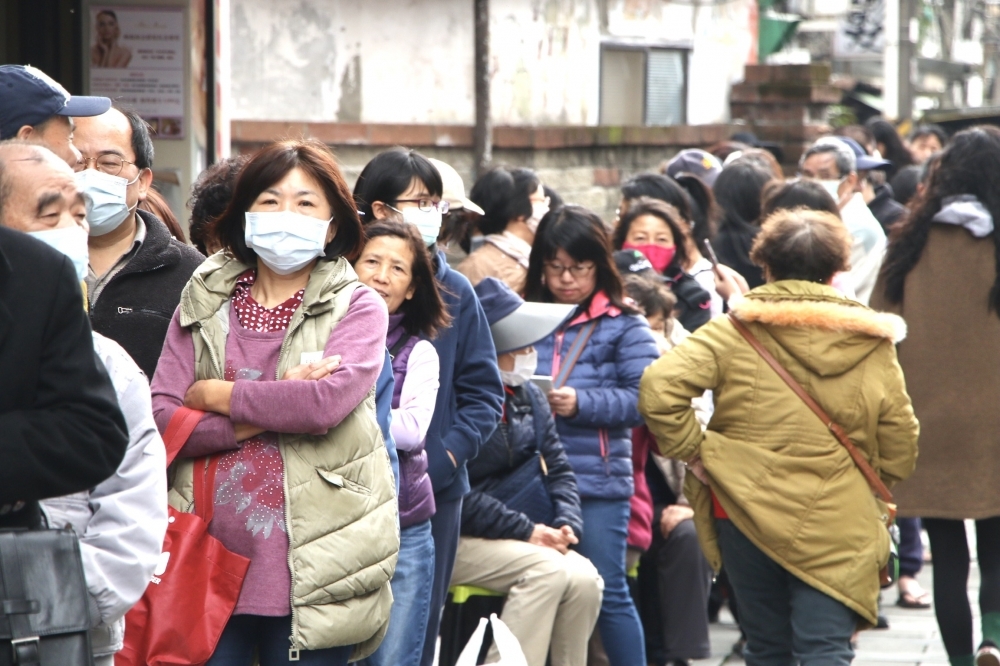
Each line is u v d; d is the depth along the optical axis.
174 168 25.48
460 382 18.12
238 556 13.02
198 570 12.94
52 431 9.67
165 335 15.05
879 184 36.38
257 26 36.53
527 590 18.80
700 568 22.09
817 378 18.19
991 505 21.12
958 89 104.69
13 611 9.45
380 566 13.33
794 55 78.62
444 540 17.89
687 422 18.59
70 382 9.81
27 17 25.44
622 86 49.28
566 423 20.34
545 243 20.83
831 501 18.05
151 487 11.33
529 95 44.16
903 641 25.98
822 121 55.81
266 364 13.59
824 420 18.12
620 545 20.45
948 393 21.55
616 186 48.09
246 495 13.16
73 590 9.79
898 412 18.38
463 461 17.81
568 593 19.02
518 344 19.45
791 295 18.31
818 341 18.12
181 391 13.62
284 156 13.62
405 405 16.83
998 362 21.50
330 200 13.80
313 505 13.15
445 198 20.23
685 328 25.53
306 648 12.92
